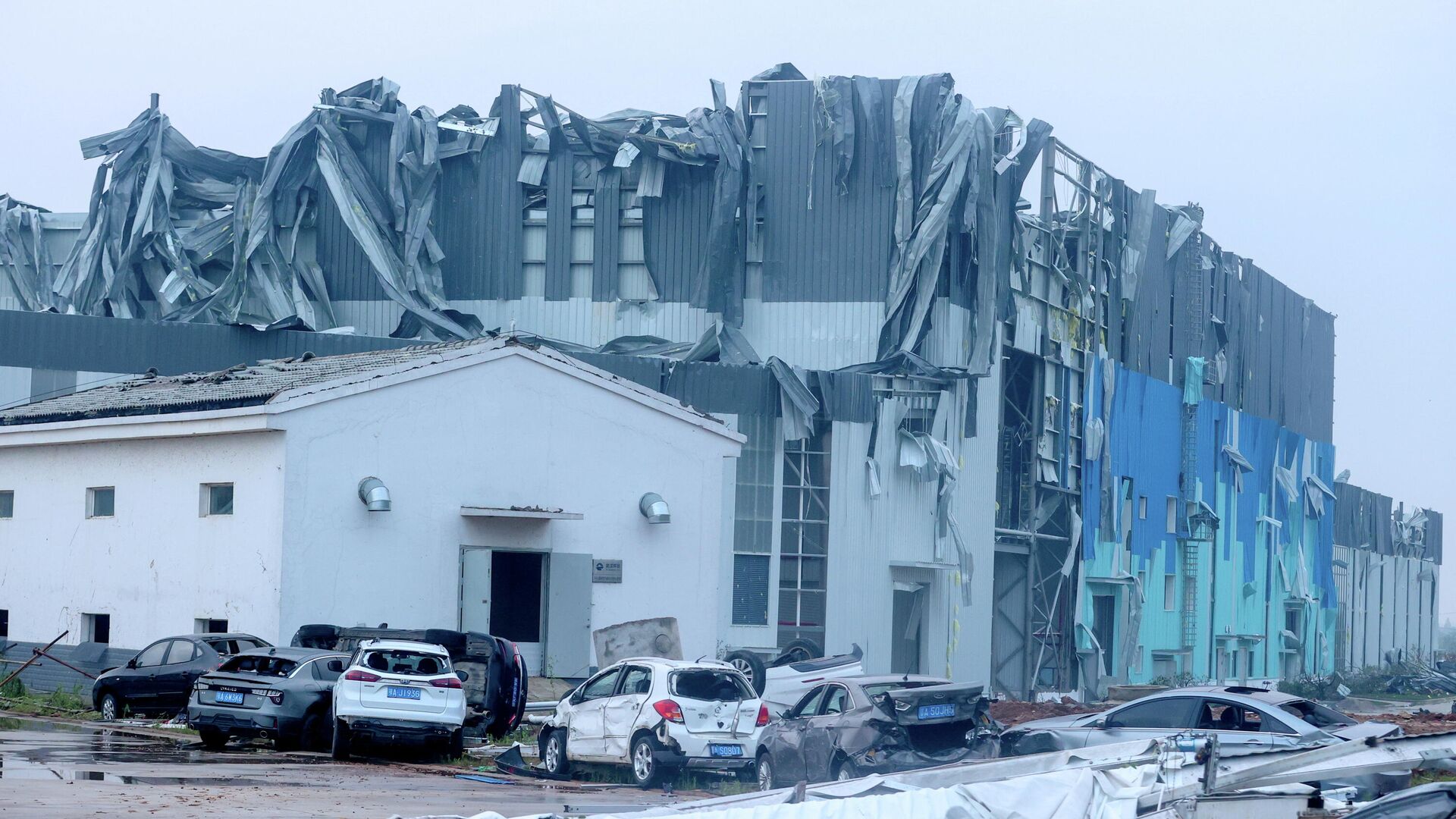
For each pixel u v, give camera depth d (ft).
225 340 160.76
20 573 117.50
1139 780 39.83
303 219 188.24
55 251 198.08
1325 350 321.11
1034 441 190.90
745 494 159.43
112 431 108.99
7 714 95.81
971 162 172.86
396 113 184.44
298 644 90.27
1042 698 188.55
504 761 74.79
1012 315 182.91
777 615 158.71
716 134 177.68
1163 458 230.07
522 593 107.24
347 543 98.43
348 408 99.19
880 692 65.82
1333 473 321.52
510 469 105.91
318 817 49.52
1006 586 193.16
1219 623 250.78
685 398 158.61
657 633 110.93
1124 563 215.31
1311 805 39.29
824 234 177.68
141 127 185.16
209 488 102.99
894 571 165.48
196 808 50.16
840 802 38.88
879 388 165.07
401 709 73.15
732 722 69.10
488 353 104.99
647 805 53.57
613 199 183.93
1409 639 395.14
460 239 186.70
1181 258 240.73
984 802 39.14
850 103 177.68
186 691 90.74
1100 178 209.46
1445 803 27.55
